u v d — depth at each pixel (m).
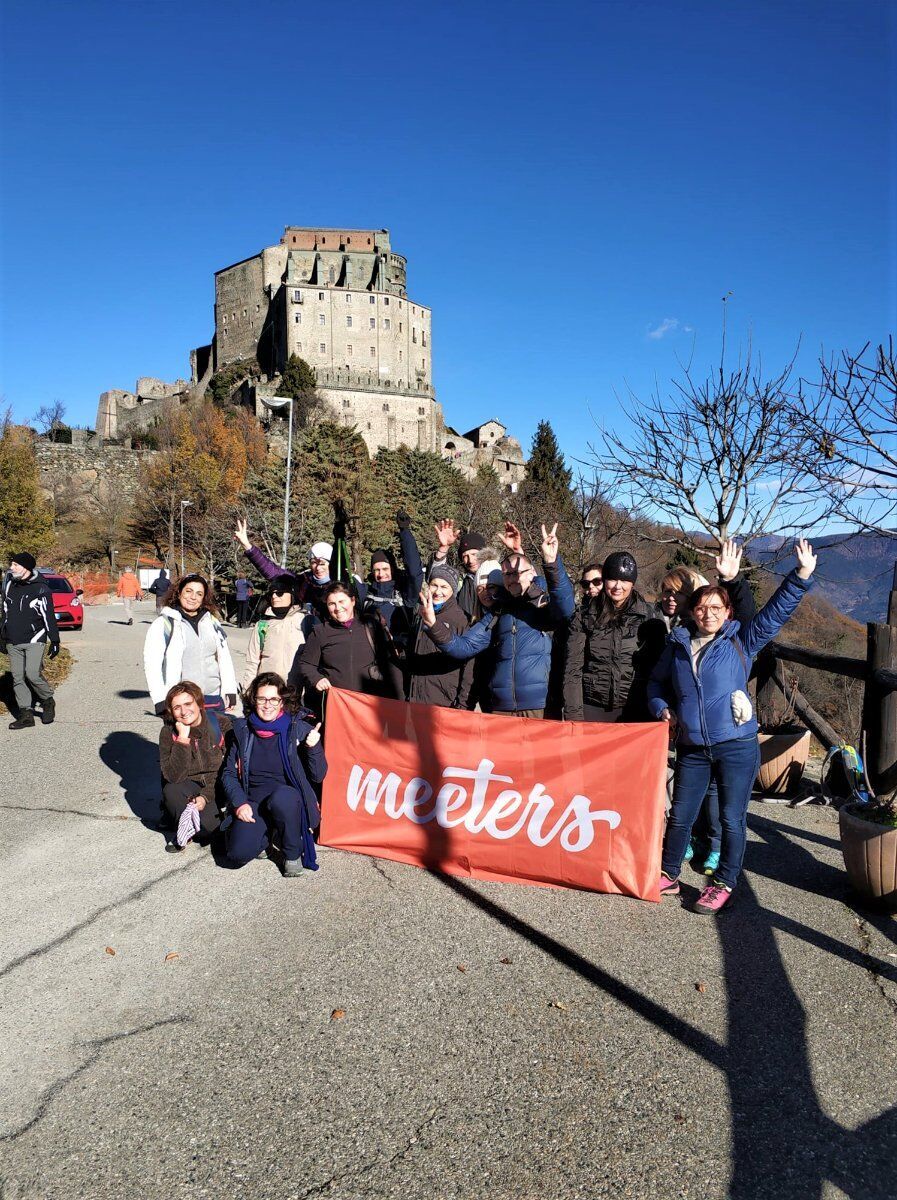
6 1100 2.92
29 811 6.16
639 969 3.83
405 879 4.88
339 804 5.34
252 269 106.62
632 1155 2.65
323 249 108.88
